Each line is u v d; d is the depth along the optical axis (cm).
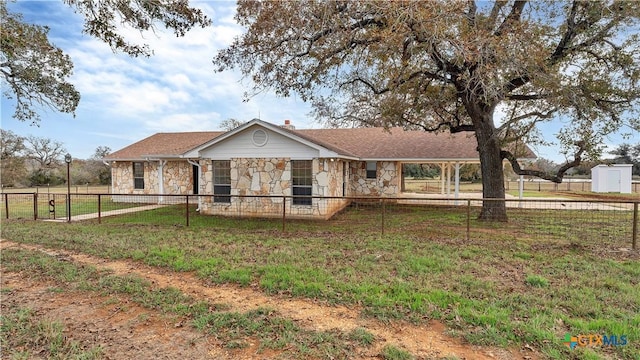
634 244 695
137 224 1044
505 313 386
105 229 945
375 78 1102
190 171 1706
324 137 1884
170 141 1945
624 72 902
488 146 1133
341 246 721
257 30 924
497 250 684
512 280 505
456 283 488
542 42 871
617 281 494
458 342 335
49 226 999
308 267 561
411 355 312
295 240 789
